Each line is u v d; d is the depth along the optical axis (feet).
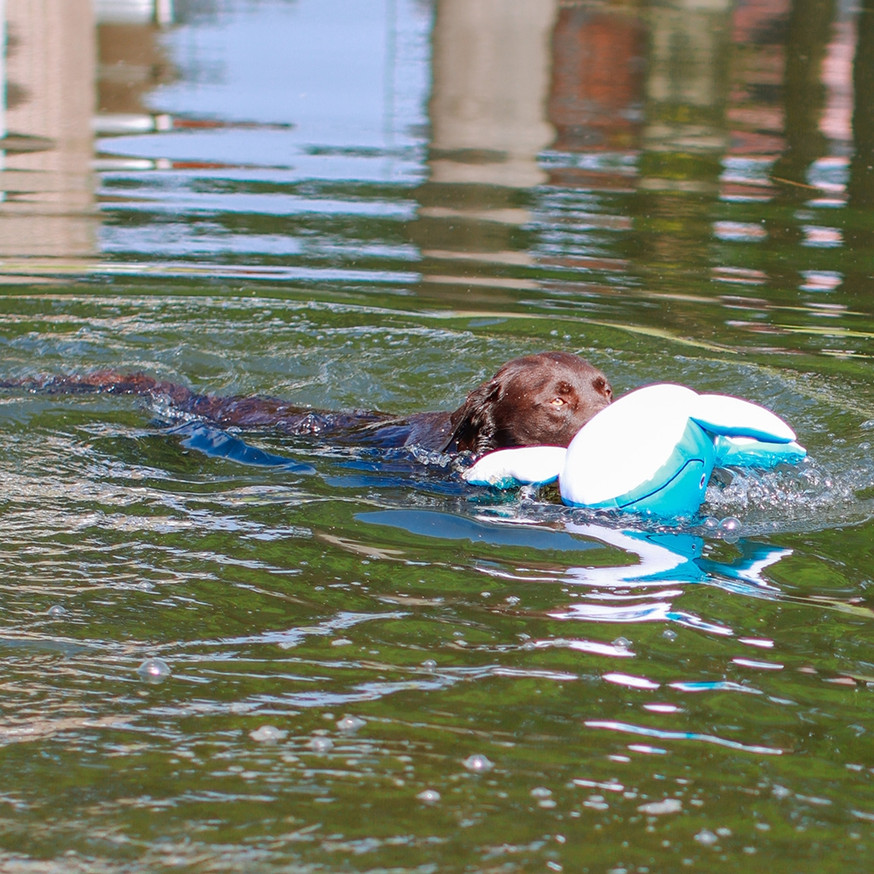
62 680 33.01
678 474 44.70
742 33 200.13
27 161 115.44
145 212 100.37
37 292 81.56
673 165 119.96
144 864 25.55
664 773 29.12
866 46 186.50
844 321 76.95
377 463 54.29
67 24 196.85
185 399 63.93
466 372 70.13
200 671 33.73
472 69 171.53
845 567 41.98
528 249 92.94
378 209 103.40
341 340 74.69
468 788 28.40
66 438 56.54
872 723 31.48
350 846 26.22
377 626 36.76
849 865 25.85
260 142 126.11
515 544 43.86
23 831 26.58
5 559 41.32
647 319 77.46
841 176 115.24
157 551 42.52
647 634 36.35
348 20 217.56
